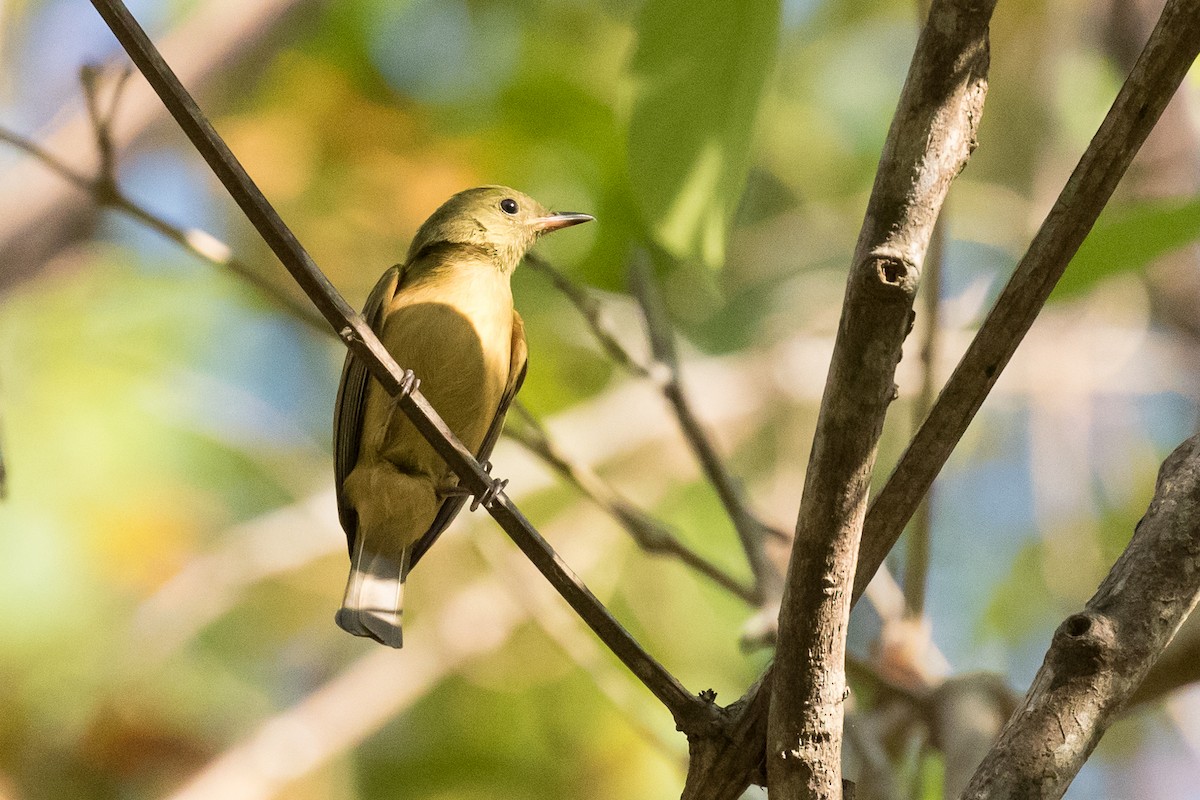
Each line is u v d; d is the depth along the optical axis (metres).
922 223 3.74
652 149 6.29
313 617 12.81
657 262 9.03
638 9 6.17
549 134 11.34
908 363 11.02
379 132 12.10
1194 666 6.36
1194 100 10.95
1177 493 4.13
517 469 11.90
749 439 12.66
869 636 11.09
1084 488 11.38
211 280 12.87
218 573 11.44
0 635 11.42
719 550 11.91
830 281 13.32
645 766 11.82
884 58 14.12
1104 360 11.81
